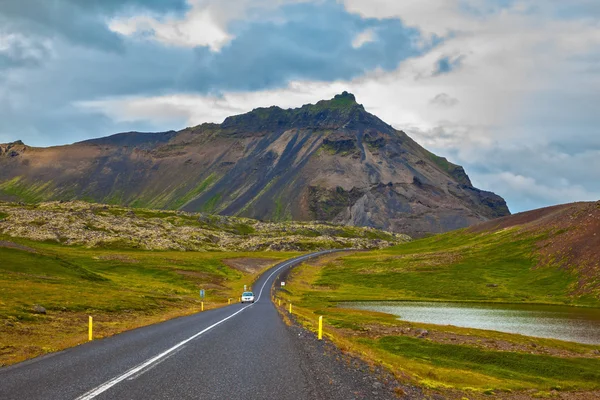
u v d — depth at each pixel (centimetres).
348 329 6191
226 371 1714
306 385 1544
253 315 5141
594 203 19825
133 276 15012
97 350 2228
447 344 5100
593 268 13838
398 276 17612
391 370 2505
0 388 1371
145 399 1269
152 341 2591
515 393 2984
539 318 8881
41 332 3216
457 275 16912
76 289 7438
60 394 1299
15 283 7050
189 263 18938
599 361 4488
